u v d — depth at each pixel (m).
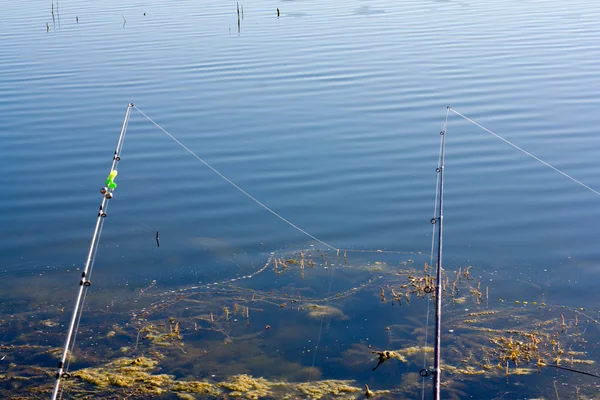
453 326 7.90
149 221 10.59
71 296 8.70
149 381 7.02
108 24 25.19
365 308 8.32
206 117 14.77
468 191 11.18
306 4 29.25
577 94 15.52
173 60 19.47
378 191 11.30
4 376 7.11
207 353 7.51
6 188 11.59
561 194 10.97
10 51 20.89
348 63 18.66
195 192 11.48
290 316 8.20
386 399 6.70
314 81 17.11
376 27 23.47
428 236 9.96
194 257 9.62
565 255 9.30
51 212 10.85
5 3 31.09
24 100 16.06
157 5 29.78
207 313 8.29
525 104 14.98
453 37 21.52
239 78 17.55
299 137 13.58
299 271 9.23
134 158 12.80
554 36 21.28
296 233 10.19
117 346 7.66
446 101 15.35
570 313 8.08
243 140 13.48
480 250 9.55
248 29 23.69
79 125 14.43
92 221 10.60
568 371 7.02
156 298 8.67
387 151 12.79
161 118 14.75
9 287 8.88
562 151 12.50
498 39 21.11
